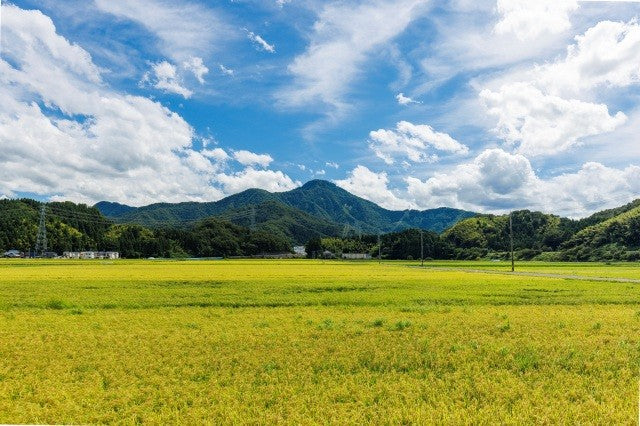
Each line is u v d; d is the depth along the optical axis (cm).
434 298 3797
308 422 1214
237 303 3478
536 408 1295
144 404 1355
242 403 1354
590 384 1499
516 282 5375
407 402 1343
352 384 1502
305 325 2558
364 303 3541
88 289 4431
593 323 2516
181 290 4334
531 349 1916
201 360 1789
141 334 2281
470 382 1532
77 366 1730
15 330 2414
